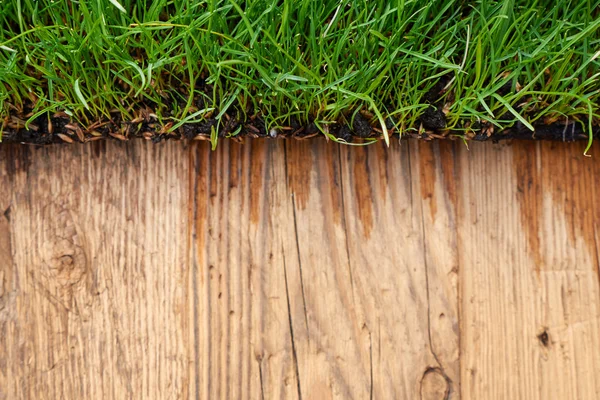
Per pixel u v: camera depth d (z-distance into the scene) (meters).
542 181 0.52
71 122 0.49
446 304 0.51
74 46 0.47
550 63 0.48
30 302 0.51
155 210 0.51
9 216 0.51
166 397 0.50
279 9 0.48
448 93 0.49
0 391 0.50
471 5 0.49
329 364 0.51
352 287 0.51
